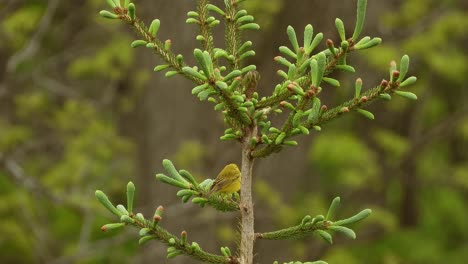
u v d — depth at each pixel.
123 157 15.14
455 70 15.84
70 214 15.98
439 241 19.08
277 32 12.32
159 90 13.01
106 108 15.68
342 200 17.27
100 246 13.77
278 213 13.09
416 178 19.39
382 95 3.36
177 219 12.45
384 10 15.70
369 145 18.31
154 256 12.88
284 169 13.55
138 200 14.65
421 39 15.18
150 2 12.37
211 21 3.70
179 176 3.43
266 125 3.44
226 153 12.45
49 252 15.10
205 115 12.69
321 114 3.37
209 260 3.39
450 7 16.58
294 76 3.47
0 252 15.07
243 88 3.48
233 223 12.41
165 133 12.96
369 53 13.92
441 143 20.22
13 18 14.09
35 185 13.21
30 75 15.22
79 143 14.41
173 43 12.10
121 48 14.39
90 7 16.23
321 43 12.41
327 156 16.19
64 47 17.11
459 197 20.20
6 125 15.53
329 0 12.30
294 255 13.96
